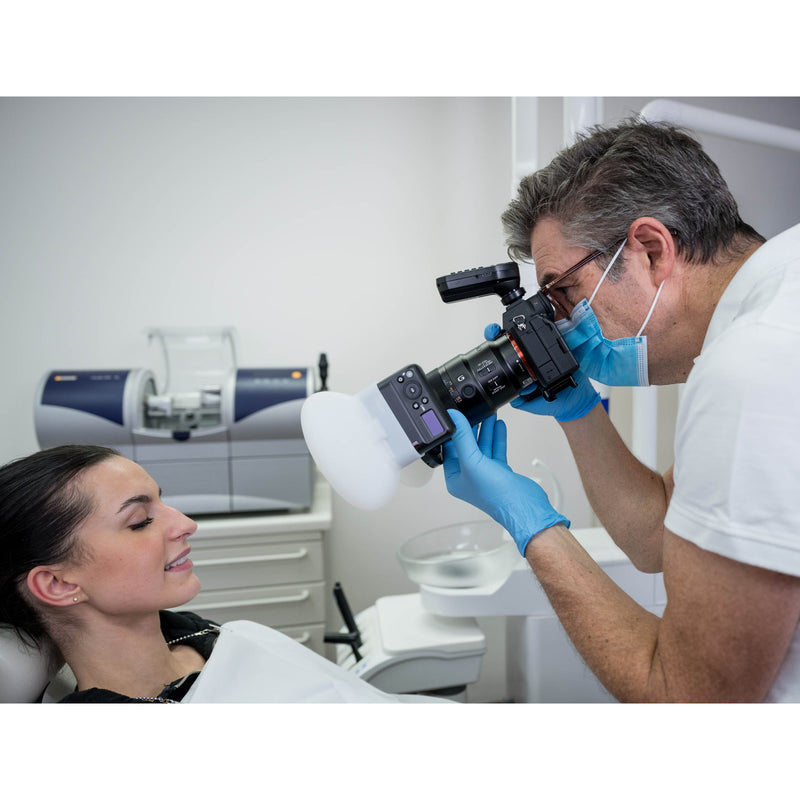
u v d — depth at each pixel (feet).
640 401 4.86
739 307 2.02
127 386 5.38
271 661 3.04
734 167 7.15
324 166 6.78
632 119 2.69
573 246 2.42
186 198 6.66
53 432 5.23
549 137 6.86
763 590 1.72
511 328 2.61
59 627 2.70
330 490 7.00
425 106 6.81
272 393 5.48
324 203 6.82
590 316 2.48
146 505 2.81
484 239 7.00
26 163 6.41
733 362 1.78
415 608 4.72
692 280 2.31
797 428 1.69
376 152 6.81
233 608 5.52
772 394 1.70
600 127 2.66
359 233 6.88
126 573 2.67
